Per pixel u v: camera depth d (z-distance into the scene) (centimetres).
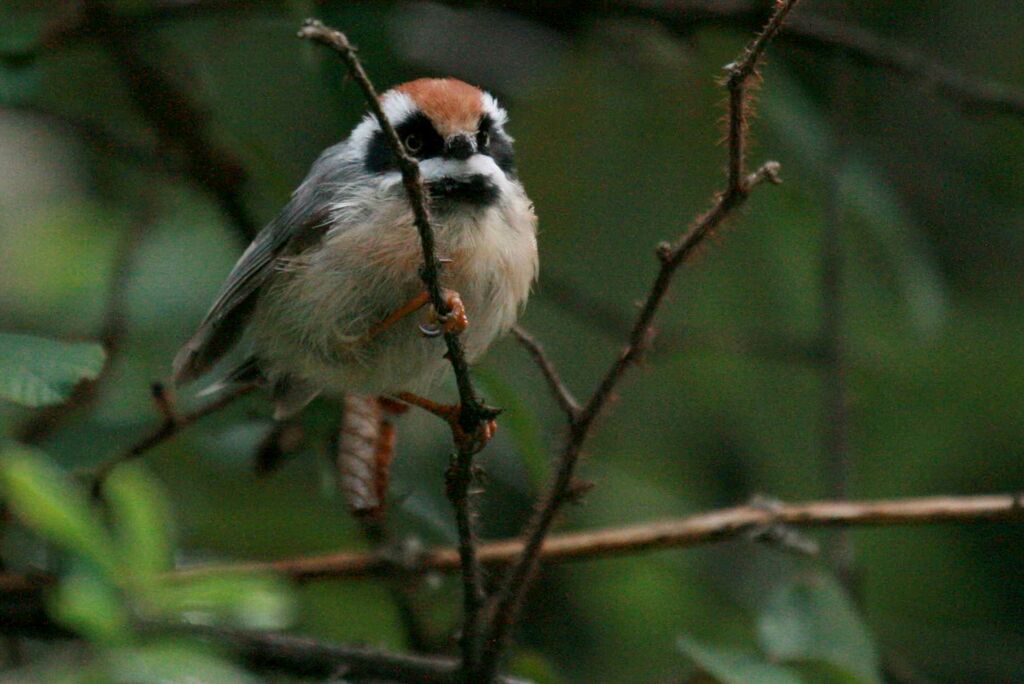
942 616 1207
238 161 1040
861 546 1223
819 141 1117
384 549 886
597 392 666
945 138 1370
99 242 1155
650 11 1123
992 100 1094
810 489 1186
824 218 1073
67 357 661
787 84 1130
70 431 837
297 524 1023
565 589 1178
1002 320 1263
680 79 1170
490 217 833
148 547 519
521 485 1162
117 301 996
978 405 1209
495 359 1202
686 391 1227
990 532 1220
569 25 1180
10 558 923
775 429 1200
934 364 1224
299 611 941
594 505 1188
